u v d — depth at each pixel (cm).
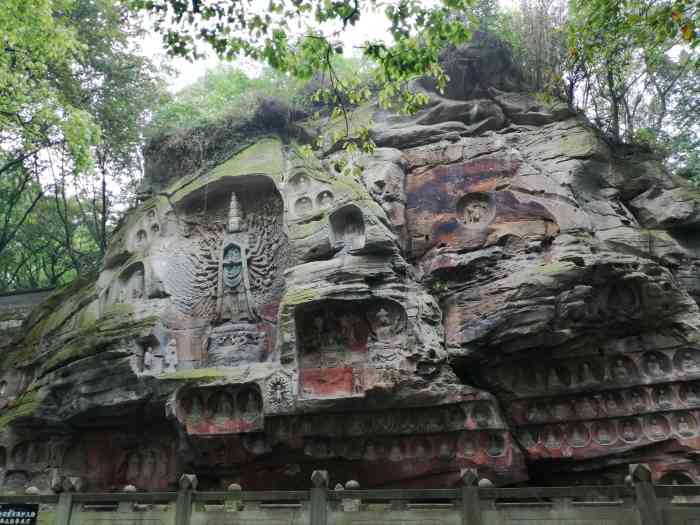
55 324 1889
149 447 1647
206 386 1512
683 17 1348
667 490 1016
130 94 2745
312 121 2002
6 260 3159
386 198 1661
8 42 1939
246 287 1739
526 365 1497
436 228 1644
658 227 1602
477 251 1566
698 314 1413
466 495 1077
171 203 1866
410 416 1452
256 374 1505
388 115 1873
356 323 1534
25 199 3023
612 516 1023
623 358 1458
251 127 1978
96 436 1658
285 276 1598
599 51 1753
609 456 1420
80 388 1573
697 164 2216
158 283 1730
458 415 1438
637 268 1406
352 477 1483
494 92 1873
